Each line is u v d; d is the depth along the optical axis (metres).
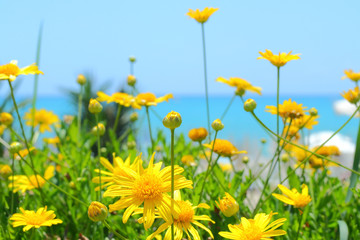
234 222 0.68
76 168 0.94
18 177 0.85
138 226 0.78
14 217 0.64
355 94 0.80
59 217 0.81
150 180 0.57
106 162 0.71
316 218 0.80
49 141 1.26
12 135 1.07
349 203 0.82
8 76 0.69
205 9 0.93
